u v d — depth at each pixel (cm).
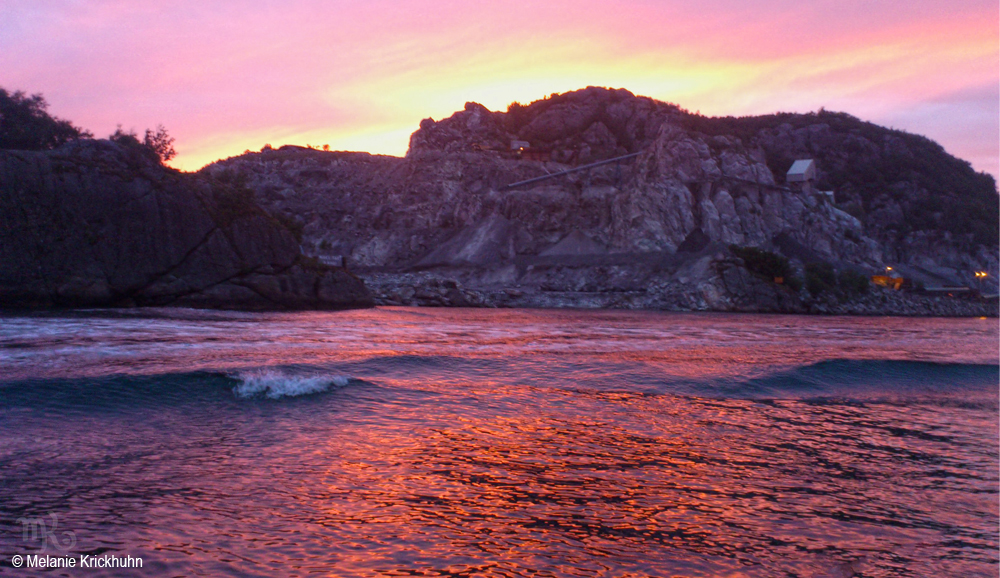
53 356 2217
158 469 1087
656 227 14238
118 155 5338
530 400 1784
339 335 3662
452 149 19462
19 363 2023
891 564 854
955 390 2408
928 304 13088
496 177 16938
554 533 888
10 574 692
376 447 1271
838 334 5797
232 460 1152
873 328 7225
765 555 856
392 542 828
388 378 2028
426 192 16375
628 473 1180
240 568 734
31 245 4738
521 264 14112
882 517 1041
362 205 16788
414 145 19950
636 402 1841
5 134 6656
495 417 1572
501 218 15412
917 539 954
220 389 1650
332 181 17838
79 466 1084
